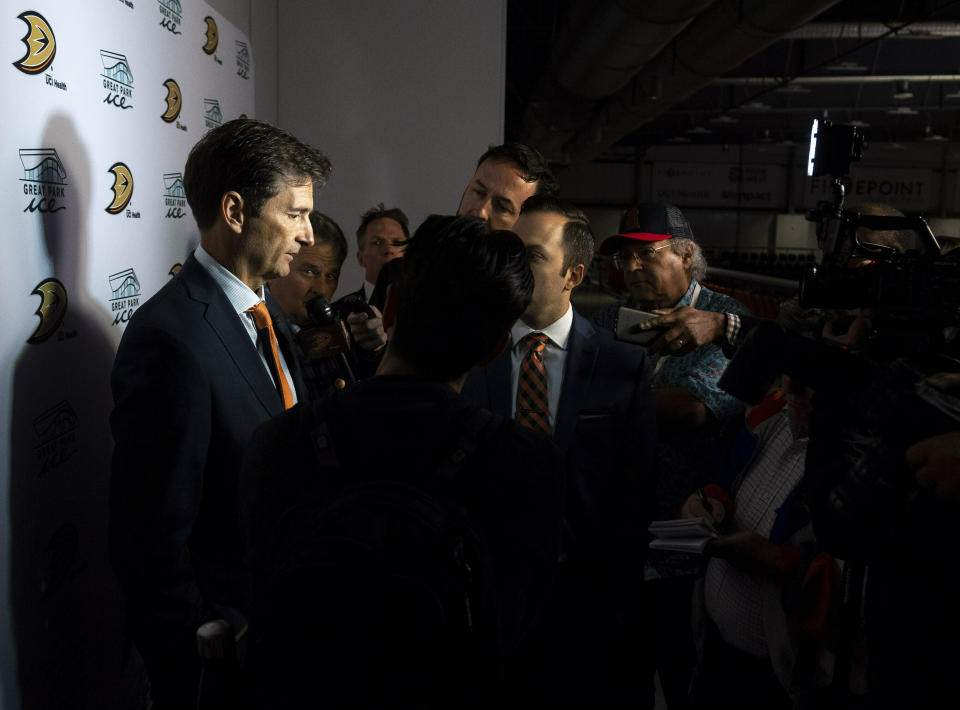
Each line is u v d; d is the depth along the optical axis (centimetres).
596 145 1403
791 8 514
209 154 134
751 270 1355
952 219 2277
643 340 147
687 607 182
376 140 407
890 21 873
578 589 142
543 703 140
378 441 82
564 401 142
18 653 129
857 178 2273
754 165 2295
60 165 141
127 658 154
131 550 120
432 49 404
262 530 85
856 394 97
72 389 147
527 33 971
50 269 137
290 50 398
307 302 170
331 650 71
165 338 123
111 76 164
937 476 81
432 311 87
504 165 190
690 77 789
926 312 95
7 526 125
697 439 179
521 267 90
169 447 121
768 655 145
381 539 73
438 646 72
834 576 128
